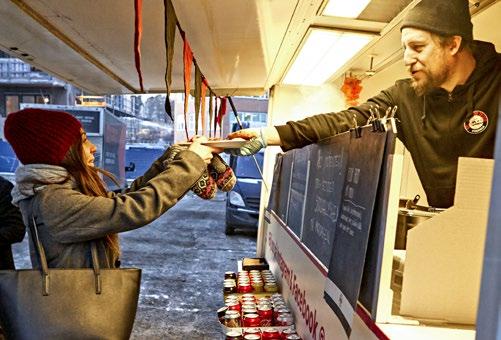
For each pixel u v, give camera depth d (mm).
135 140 24094
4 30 2170
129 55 2756
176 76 3438
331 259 1267
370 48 2676
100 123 8641
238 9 1815
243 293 2582
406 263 920
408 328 900
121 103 22172
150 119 24703
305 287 1771
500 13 1891
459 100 1480
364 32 2281
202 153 1405
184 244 6934
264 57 2732
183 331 3486
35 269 1168
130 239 7168
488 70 1437
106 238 1290
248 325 2033
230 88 4027
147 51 2629
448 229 901
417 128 1598
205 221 9461
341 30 2248
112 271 1208
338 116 1653
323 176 1596
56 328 1134
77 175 1297
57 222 1175
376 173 972
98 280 1185
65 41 2367
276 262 2814
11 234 2291
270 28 2217
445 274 912
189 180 1320
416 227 910
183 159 1341
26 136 1218
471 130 1475
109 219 1174
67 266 1220
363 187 1056
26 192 1215
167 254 6180
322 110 3889
